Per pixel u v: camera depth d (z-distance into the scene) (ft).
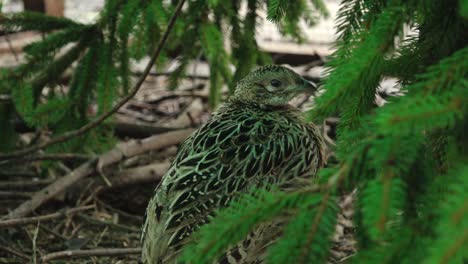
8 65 29.45
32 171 23.70
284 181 15.52
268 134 15.78
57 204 21.94
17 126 24.35
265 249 13.98
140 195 22.84
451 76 8.11
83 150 22.88
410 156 8.14
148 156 24.21
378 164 8.08
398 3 9.85
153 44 21.20
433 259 6.53
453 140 9.63
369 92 11.18
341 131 11.43
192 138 16.01
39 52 21.06
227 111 17.10
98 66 21.42
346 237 19.10
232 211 8.64
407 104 7.68
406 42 11.14
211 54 21.45
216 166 14.93
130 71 21.75
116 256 19.35
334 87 9.41
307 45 31.89
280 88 17.40
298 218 8.27
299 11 22.95
